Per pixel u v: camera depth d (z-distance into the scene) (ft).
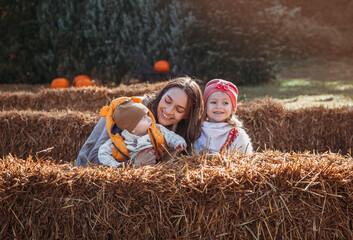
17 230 6.07
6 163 6.55
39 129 12.38
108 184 6.01
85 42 31.27
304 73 38.22
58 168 6.36
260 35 29.30
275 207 6.07
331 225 6.22
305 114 13.35
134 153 8.05
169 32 29.25
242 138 8.93
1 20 30.96
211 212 6.06
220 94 8.99
